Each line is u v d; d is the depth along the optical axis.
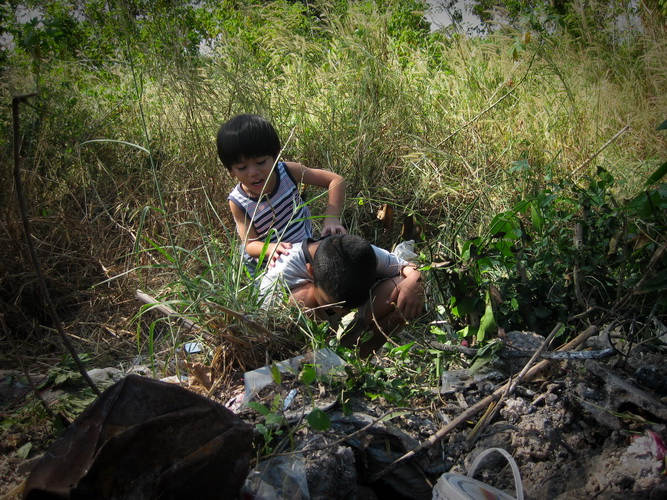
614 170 4.21
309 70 5.06
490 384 2.28
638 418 2.00
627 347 2.40
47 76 4.41
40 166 3.97
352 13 5.08
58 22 3.20
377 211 4.02
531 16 5.02
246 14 5.36
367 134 4.35
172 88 4.25
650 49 5.64
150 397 1.66
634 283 2.49
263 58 5.14
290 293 2.59
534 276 2.61
